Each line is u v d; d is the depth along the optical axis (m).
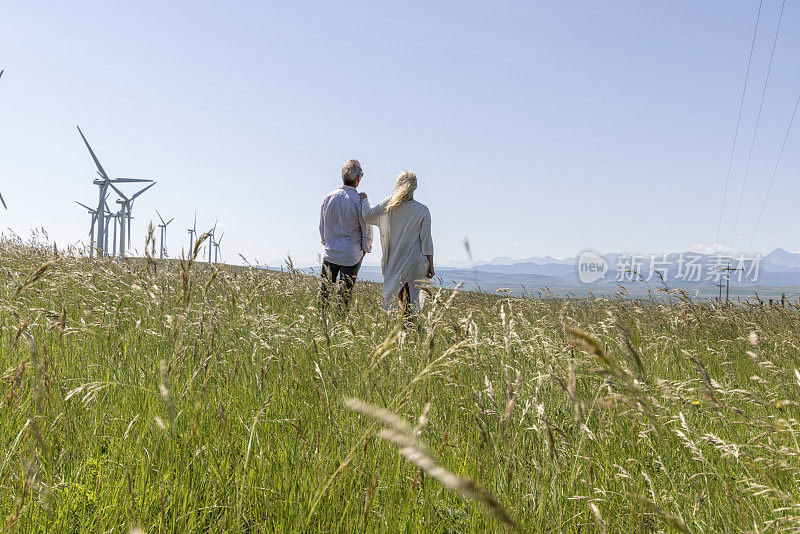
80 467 2.72
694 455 2.88
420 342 3.46
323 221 9.66
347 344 3.89
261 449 2.82
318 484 2.49
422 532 2.46
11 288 5.46
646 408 2.15
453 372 2.94
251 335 4.18
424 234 8.24
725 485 2.67
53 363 3.74
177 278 4.78
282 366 3.81
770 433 2.84
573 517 2.44
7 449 2.68
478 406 2.89
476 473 2.70
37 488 2.17
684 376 4.93
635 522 2.39
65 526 2.25
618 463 2.98
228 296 4.56
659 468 3.01
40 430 2.73
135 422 3.16
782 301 7.36
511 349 3.41
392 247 8.38
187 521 2.40
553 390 3.52
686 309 7.03
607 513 2.48
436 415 3.22
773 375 4.39
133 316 4.75
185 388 3.26
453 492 2.65
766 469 2.70
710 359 5.56
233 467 2.77
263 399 3.51
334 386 3.40
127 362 4.01
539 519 2.32
